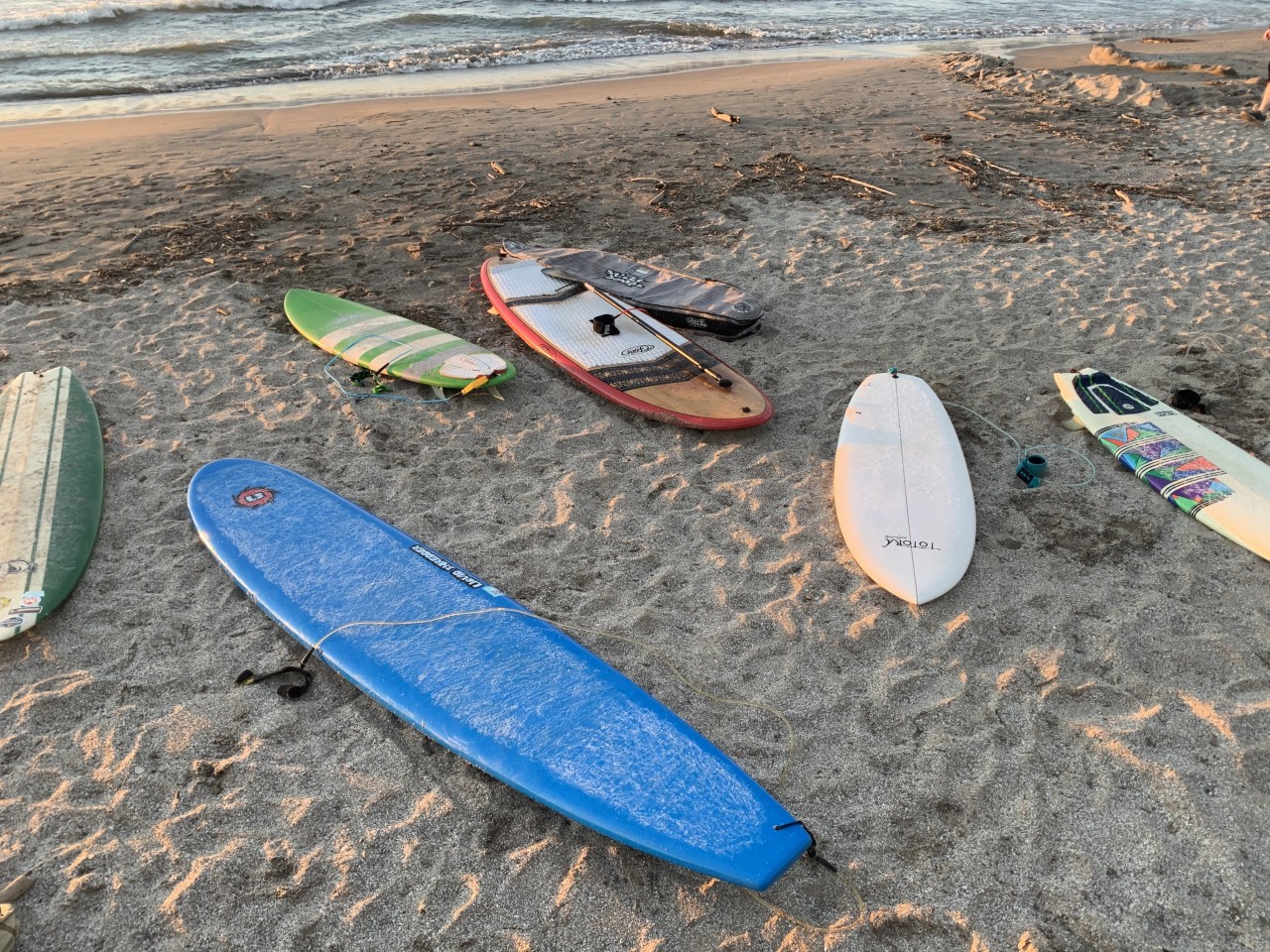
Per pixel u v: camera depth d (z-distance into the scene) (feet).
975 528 13.01
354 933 7.95
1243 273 21.25
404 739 9.82
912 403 15.58
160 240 22.81
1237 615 11.48
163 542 12.72
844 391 16.87
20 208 24.63
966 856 8.62
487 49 49.11
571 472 14.44
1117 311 19.52
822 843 8.76
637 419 15.96
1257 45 50.80
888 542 12.56
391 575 11.72
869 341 18.61
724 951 7.86
